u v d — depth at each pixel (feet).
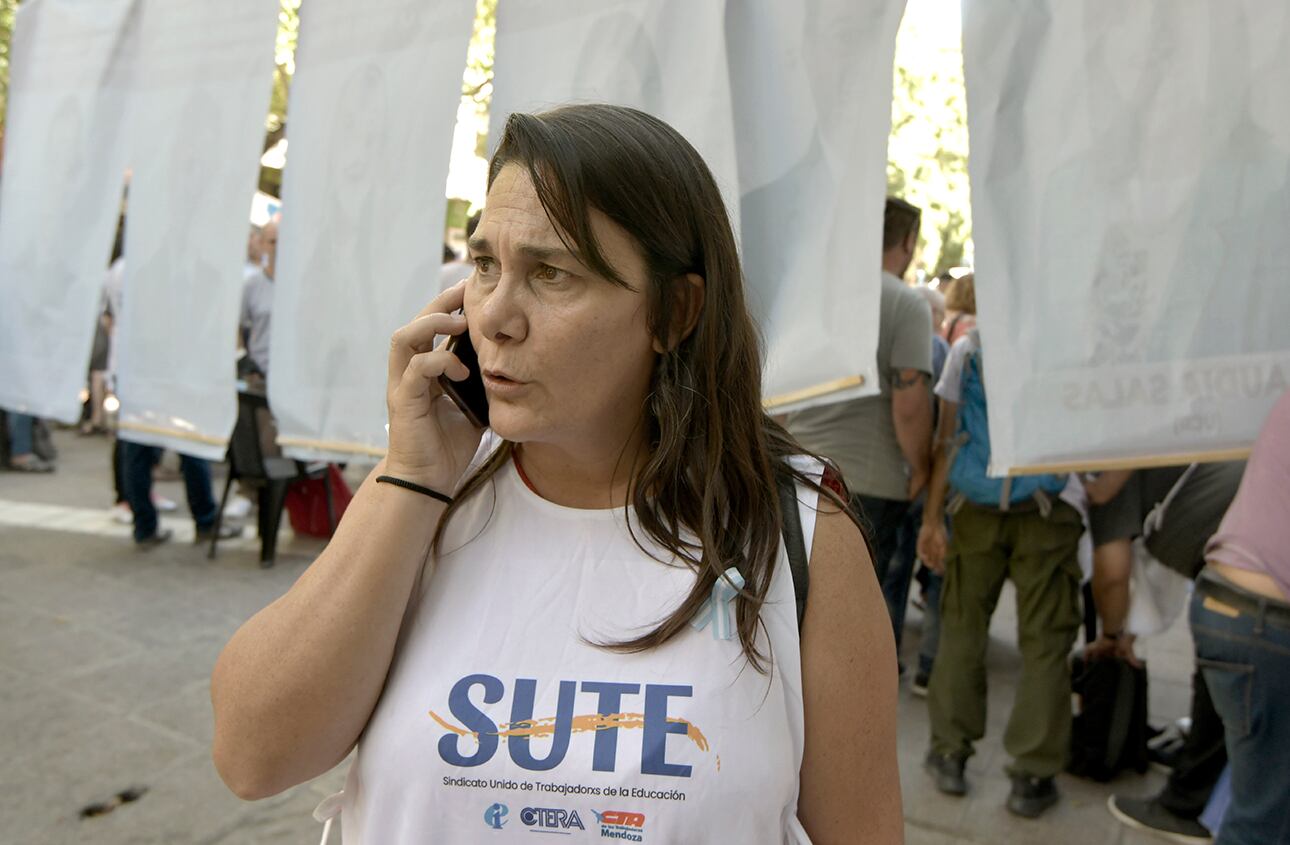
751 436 2.97
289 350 9.70
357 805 3.00
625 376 2.83
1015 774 8.89
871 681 2.93
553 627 2.83
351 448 9.40
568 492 3.04
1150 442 6.28
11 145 12.52
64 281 12.05
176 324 10.71
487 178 2.90
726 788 2.64
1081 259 6.32
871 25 6.71
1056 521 8.48
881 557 9.77
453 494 3.14
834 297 6.93
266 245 15.14
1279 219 5.87
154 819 8.37
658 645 2.75
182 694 10.75
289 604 2.91
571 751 2.69
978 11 6.44
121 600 13.74
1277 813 5.75
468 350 3.06
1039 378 6.49
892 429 9.39
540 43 7.95
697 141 7.30
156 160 10.76
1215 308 6.06
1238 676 5.79
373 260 9.13
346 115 9.20
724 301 2.91
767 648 2.79
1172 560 8.95
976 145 6.52
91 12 11.66
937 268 27.43
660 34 7.46
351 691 2.82
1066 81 6.27
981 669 9.11
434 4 8.66
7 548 16.16
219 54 10.25
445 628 2.91
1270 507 5.76
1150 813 8.63
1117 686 9.52
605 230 2.67
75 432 28.48
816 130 6.97
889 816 3.02
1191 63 5.96
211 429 10.50
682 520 2.91
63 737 9.68
